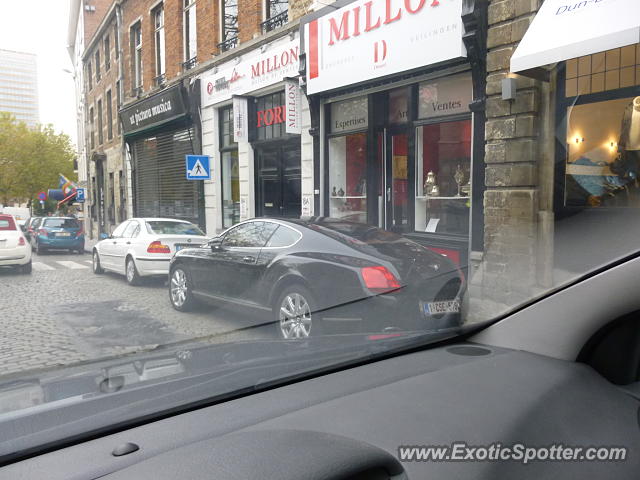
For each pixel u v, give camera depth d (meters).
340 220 4.86
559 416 1.66
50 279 6.13
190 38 14.77
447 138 7.98
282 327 3.48
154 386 1.61
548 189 6.31
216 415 1.53
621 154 5.86
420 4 7.46
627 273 1.90
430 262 4.02
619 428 1.67
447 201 8.00
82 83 24.41
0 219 6.99
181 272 4.30
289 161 11.37
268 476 1.16
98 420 1.37
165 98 14.97
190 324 3.49
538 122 6.37
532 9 6.21
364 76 8.51
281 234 4.36
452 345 2.29
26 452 1.22
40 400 1.46
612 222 5.62
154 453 1.26
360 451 1.30
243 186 12.48
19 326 3.34
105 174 23.02
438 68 7.74
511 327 2.24
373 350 2.15
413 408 1.63
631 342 1.93
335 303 3.41
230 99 12.58
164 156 16.36
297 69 10.22
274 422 1.49
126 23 18.56
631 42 4.83
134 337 3.06
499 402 1.68
